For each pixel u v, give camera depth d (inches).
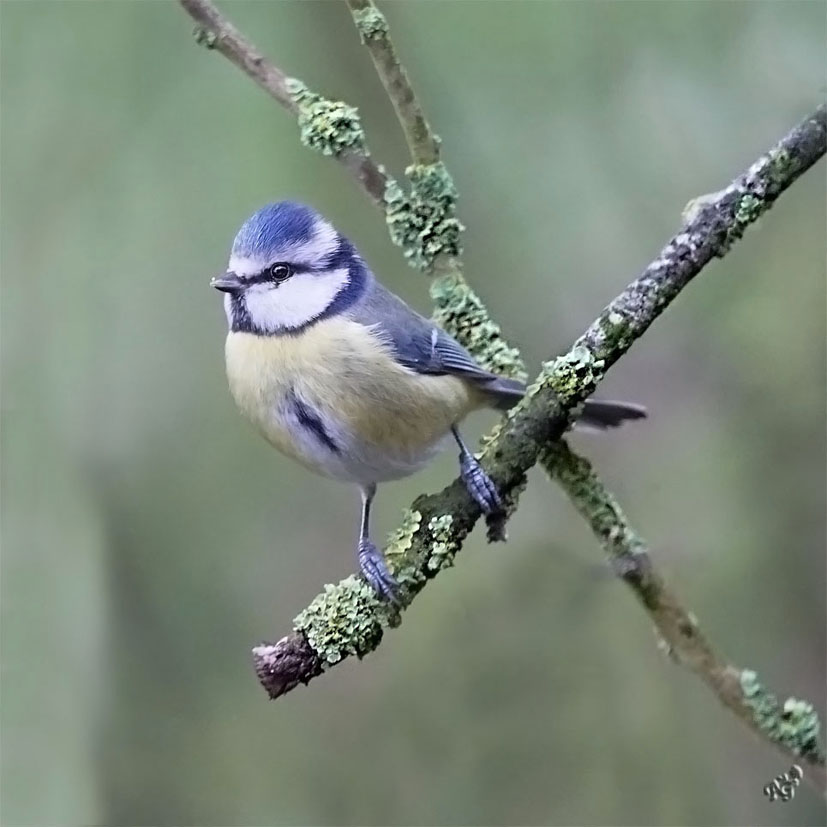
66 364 381.1
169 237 390.0
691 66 378.0
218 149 390.9
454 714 402.3
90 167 383.9
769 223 389.1
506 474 235.0
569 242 388.8
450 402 287.3
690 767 381.1
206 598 416.2
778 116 374.3
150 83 388.5
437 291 288.0
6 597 374.9
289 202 295.4
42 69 381.7
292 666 215.6
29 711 374.0
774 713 263.4
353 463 289.4
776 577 388.5
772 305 386.0
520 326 384.8
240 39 277.9
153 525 406.3
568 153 384.8
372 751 404.8
